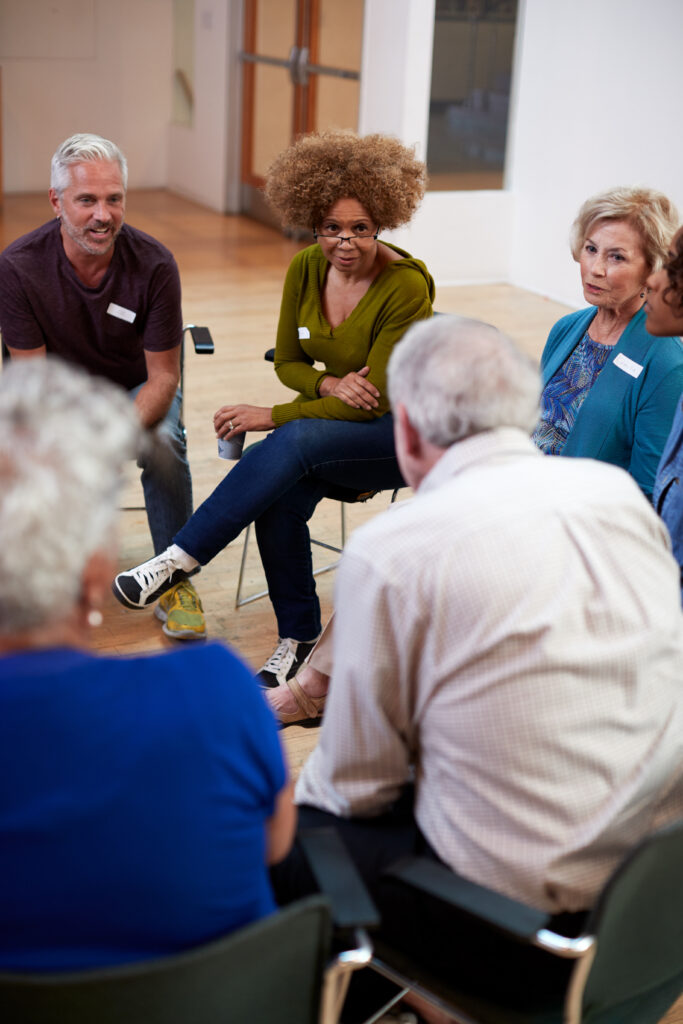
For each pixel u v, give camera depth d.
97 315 2.99
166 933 1.06
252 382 5.21
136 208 9.38
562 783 1.28
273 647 3.01
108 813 1.00
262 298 6.80
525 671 1.25
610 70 6.44
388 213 2.67
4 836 0.97
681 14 5.86
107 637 3.02
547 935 1.21
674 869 1.26
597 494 1.36
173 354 3.06
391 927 1.42
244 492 2.74
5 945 1.00
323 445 2.71
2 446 0.99
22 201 9.39
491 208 7.41
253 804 1.12
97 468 1.01
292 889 1.47
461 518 1.30
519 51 7.13
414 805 1.53
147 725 1.02
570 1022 1.24
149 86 9.94
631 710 1.30
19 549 0.96
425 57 6.77
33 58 9.39
